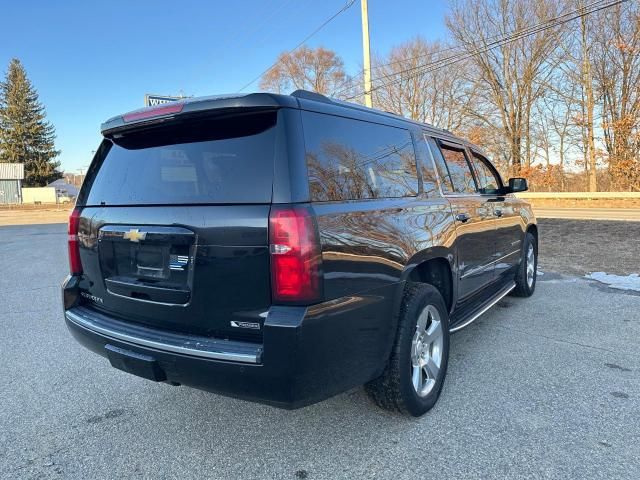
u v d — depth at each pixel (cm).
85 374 393
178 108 254
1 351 451
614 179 2627
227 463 261
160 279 261
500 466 249
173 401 341
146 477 250
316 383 227
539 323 496
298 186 226
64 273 898
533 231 616
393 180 307
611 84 2708
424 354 313
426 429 290
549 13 2830
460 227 370
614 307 551
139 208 273
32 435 295
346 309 238
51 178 5753
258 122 242
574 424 289
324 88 4578
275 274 219
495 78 3188
